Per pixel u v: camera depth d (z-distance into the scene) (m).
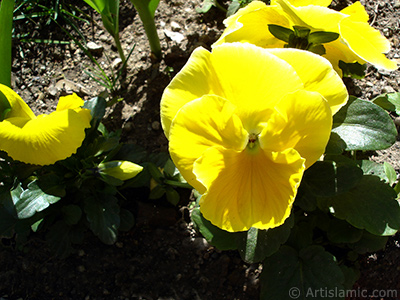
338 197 0.25
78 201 0.28
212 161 0.18
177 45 0.35
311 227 0.27
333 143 0.22
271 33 0.22
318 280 0.24
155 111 0.32
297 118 0.18
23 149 0.22
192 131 0.18
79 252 0.28
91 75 0.34
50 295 0.27
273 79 0.18
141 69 0.34
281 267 0.25
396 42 0.34
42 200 0.25
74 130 0.22
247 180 0.19
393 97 0.25
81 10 0.36
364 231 0.26
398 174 0.30
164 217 0.29
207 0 0.35
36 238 0.28
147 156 0.30
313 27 0.21
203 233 0.25
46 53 0.35
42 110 0.32
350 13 0.22
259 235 0.23
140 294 0.27
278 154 0.19
